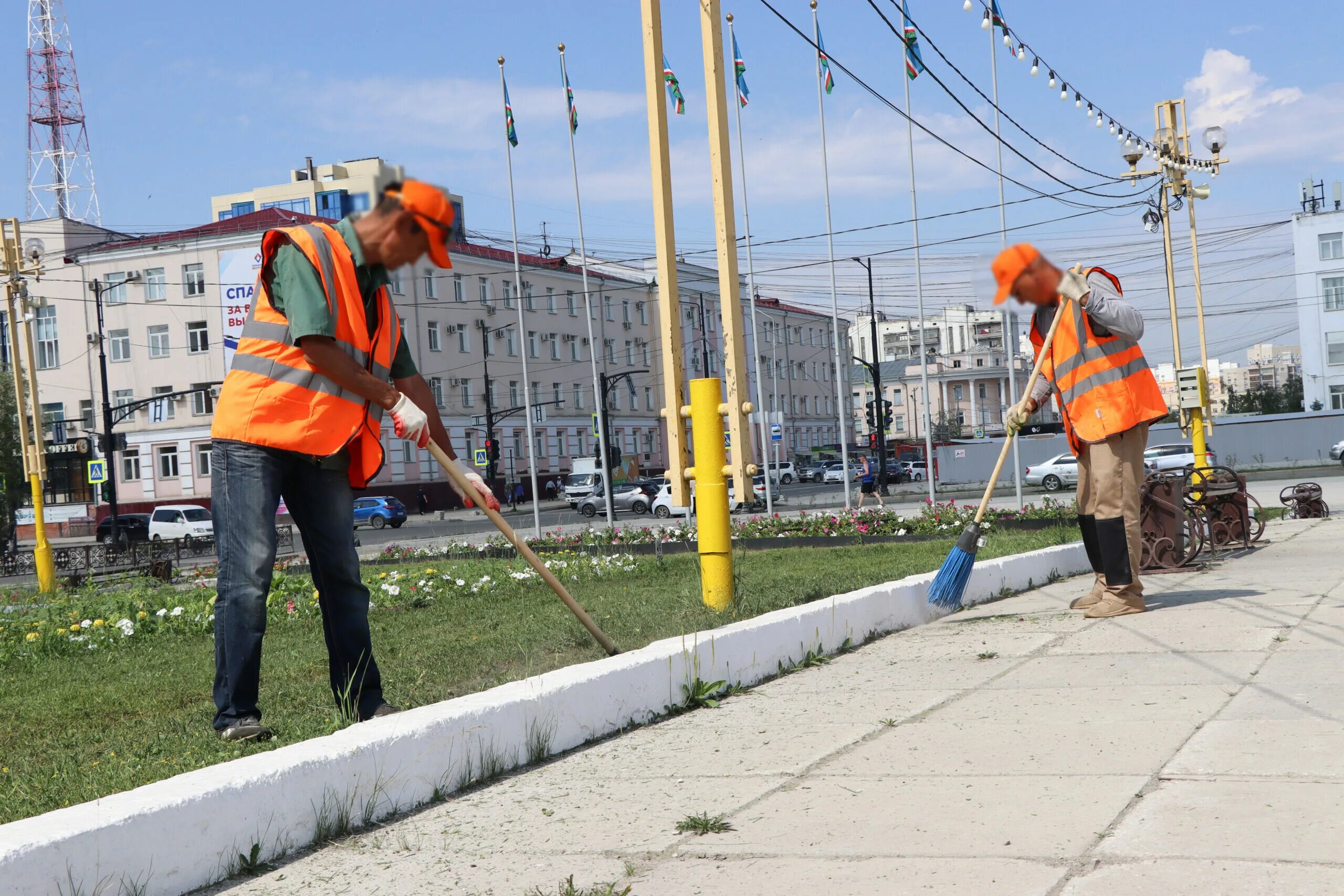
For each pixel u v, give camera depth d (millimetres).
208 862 2998
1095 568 7074
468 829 3346
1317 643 5211
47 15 69000
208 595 11047
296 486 4312
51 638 8602
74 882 2674
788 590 7344
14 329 19453
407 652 6641
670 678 4895
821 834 2992
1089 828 2852
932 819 3031
